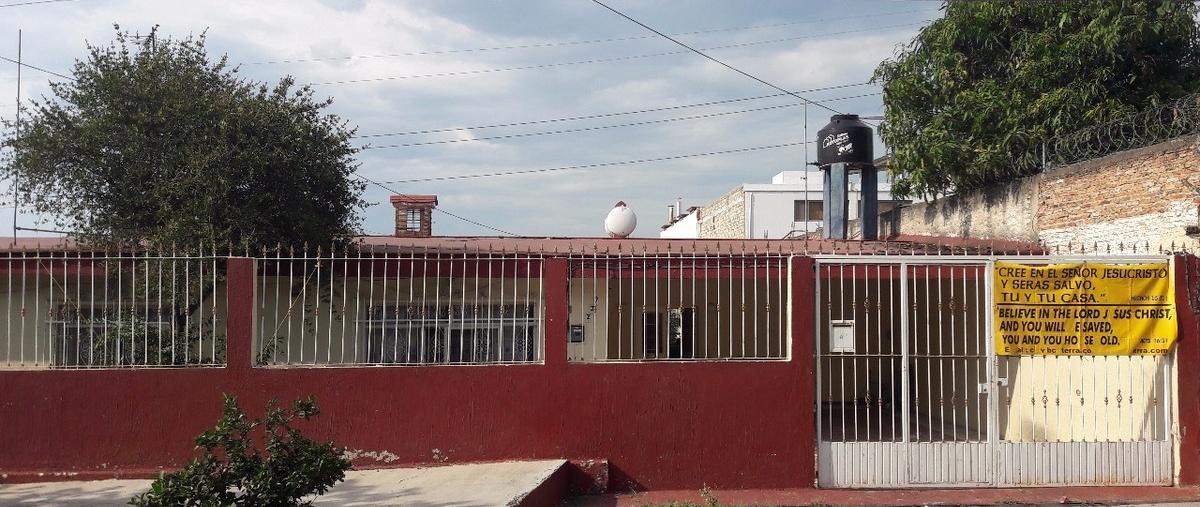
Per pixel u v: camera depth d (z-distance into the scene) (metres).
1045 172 11.41
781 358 7.79
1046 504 7.30
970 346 9.54
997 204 12.70
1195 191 8.62
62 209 8.52
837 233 14.14
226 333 7.61
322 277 8.84
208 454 5.05
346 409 7.39
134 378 7.23
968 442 7.79
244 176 8.50
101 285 8.71
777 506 7.20
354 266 8.86
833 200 14.26
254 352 7.41
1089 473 7.80
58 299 8.80
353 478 7.04
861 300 10.69
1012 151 12.70
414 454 7.41
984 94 13.15
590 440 7.55
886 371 11.25
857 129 14.21
